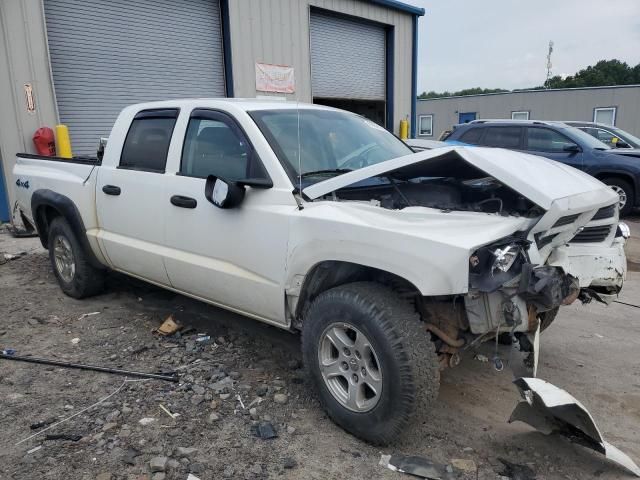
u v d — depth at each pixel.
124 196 4.38
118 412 3.20
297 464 2.78
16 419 3.14
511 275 2.65
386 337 2.69
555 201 2.76
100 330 4.47
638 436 3.14
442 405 3.43
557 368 3.99
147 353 4.03
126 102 10.58
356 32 15.54
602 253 3.52
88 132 10.06
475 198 3.30
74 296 5.22
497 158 3.07
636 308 5.32
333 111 4.30
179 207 3.88
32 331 4.45
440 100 34.00
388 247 2.72
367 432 2.88
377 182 3.54
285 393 3.46
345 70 15.39
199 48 11.70
